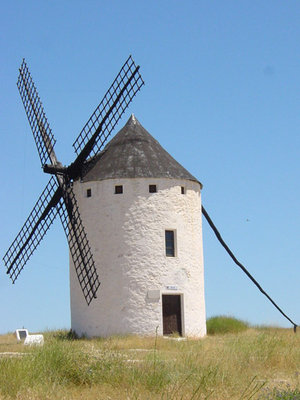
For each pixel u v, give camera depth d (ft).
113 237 100.48
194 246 104.06
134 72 101.04
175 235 102.12
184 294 101.14
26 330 105.50
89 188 103.40
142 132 108.58
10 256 110.63
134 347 80.43
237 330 112.37
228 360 58.13
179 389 47.37
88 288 101.09
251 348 63.98
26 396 45.70
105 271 100.22
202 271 105.91
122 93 101.71
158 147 107.76
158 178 101.86
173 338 93.61
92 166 105.09
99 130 102.06
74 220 102.68
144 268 99.19
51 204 106.73
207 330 111.55
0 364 51.72
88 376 51.21
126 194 101.04
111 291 99.50
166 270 100.12
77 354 55.26
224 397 46.24
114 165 102.78
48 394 46.52
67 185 104.17
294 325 112.68
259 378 53.42
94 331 99.86
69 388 49.70
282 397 43.78
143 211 100.58
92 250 101.45
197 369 53.06
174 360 57.57
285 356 61.62
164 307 100.37
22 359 54.24
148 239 100.01
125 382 49.60
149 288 98.84
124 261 99.55
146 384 48.91
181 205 103.14
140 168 101.91
